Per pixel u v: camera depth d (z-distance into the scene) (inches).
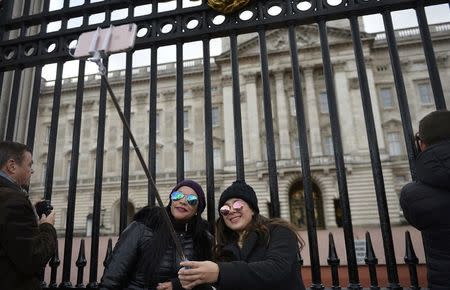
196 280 56.1
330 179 971.9
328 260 88.0
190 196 81.2
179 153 98.9
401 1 92.5
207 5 104.0
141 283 75.4
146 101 1107.9
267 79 98.4
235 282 56.9
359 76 92.2
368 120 89.2
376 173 86.0
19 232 64.4
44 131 1065.5
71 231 99.5
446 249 58.1
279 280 61.3
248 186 77.6
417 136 70.6
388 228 83.1
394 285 80.2
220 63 1104.8
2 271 63.9
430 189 60.4
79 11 112.4
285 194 973.2
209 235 83.3
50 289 95.6
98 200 100.2
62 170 1068.5
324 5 97.0
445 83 969.5
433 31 942.4
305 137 94.1
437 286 58.6
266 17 100.4
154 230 80.0
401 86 88.1
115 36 58.1
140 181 1053.2
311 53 1062.4
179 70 103.3
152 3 108.4
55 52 110.0
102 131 104.5
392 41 91.7
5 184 71.2
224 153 1096.2
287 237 68.7
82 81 109.6
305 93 1063.6
